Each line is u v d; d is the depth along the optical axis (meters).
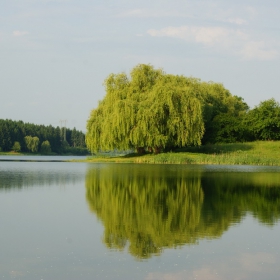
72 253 14.62
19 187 31.98
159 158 63.81
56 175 42.59
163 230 17.86
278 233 17.48
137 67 67.94
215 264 13.64
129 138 61.44
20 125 161.00
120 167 54.19
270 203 24.83
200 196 27.55
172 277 12.56
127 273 12.83
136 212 21.84
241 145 79.69
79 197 26.94
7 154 149.75
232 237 16.77
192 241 16.19
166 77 68.25
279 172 45.97
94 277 12.52
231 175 42.09
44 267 13.30
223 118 84.56
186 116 62.34
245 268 13.32
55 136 171.00
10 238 16.48
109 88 66.38
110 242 15.98
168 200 25.94
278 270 13.17
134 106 61.31
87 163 66.69
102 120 67.00
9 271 12.96
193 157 63.84
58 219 20.00
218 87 97.62
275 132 86.06
